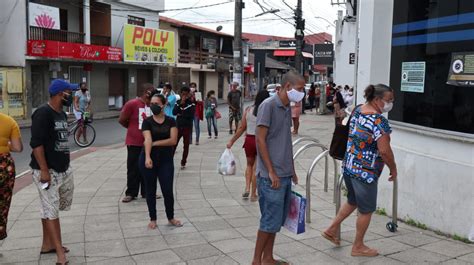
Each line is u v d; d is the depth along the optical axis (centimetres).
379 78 711
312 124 2041
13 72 2166
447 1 562
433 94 585
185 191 799
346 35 2619
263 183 447
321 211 674
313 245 534
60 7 2567
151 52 3047
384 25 700
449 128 558
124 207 706
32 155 489
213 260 497
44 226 515
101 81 2780
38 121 475
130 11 3019
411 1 624
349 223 616
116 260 500
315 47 3388
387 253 504
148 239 564
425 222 580
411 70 623
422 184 582
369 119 477
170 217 613
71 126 1462
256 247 457
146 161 584
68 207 522
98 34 2838
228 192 792
